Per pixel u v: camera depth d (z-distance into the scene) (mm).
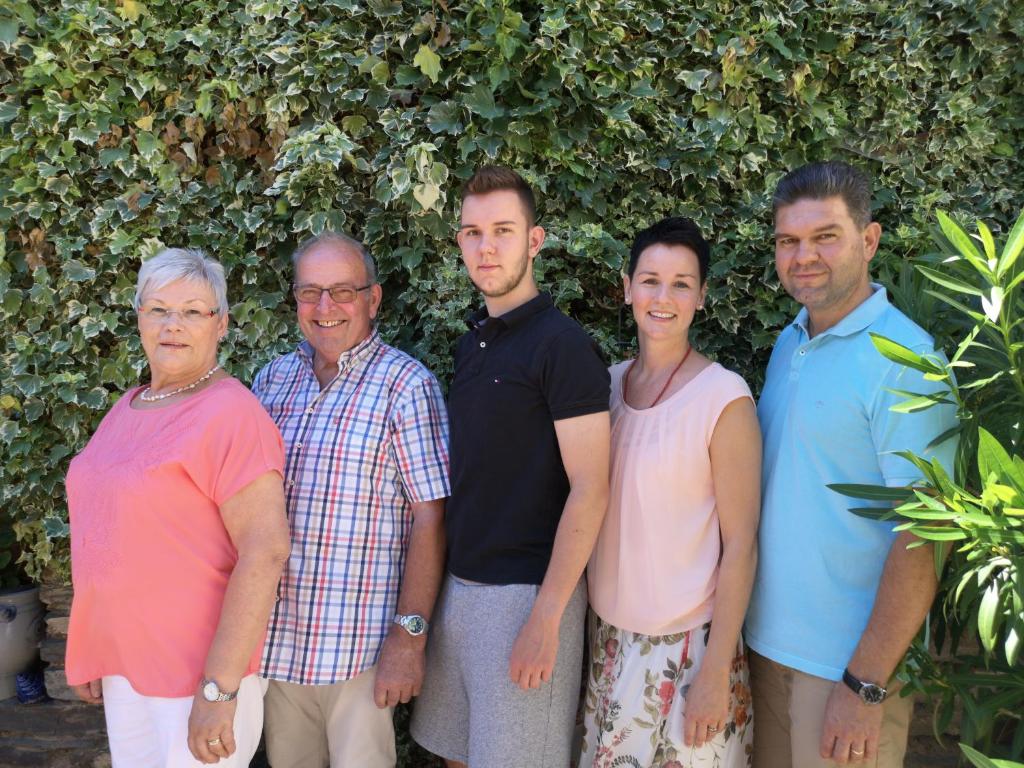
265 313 2650
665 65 2654
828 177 1777
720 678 1762
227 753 1684
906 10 2695
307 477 1985
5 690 2881
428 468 2000
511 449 1872
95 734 2801
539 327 1895
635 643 1871
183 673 1714
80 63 2527
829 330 1828
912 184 2752
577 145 2623
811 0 2695
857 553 1752
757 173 2744
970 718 1736
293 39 2520
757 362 2711
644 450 1852
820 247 1783
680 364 1938
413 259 2580
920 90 2766
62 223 2602
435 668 2041
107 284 2658
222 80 2557
